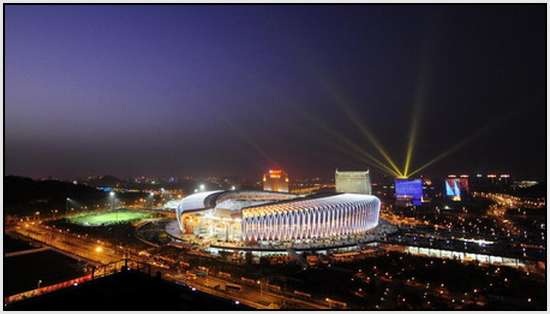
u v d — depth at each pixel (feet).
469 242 380.58
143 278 122.31
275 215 398.83
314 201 445.78
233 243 387.34
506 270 282.56
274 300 234.38
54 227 503.20
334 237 411.34
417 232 452.76
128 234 458.09
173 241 419.54
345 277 270.46
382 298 227.81
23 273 226.38
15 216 609.42
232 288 258.16
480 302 221.87
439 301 221.66
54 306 99.66
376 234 428.97
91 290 111.96
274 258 341.00
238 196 562.66
